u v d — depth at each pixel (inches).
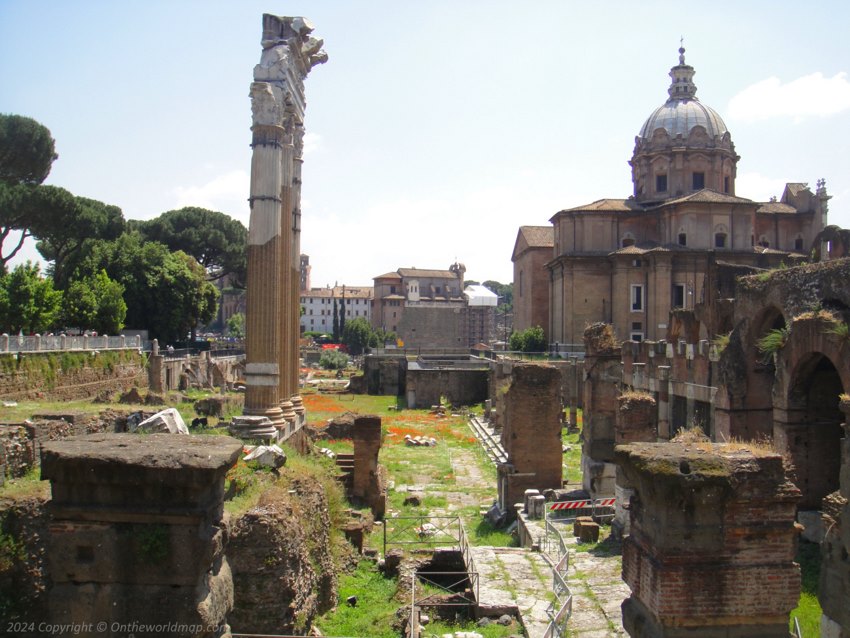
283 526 535.8
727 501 352.8
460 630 634.2
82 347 1818.4
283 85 1136.2
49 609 327.0
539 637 586.2
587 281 3088.1
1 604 454.9
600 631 591.8
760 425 1034.7
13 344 1461.6
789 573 355.3
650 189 3309.5
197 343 3368.6
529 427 1153.4
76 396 1695.4
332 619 665.0
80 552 328.2
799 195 3193.9
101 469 327.0
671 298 2888.8
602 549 838.5
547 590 703.7
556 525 964.6
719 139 3272.6
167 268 2819.9
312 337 6707.7
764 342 968.9
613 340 1208.2
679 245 2984.7
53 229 2461.9
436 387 2930.6
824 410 916.6
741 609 352.2
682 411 1262.3
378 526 1055.6
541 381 1159.0
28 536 481.7
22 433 636.1
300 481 731.4
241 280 3809.1
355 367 4690.0
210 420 1289.4
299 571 554.3
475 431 2219.5
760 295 1019.3
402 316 5644.7
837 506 496.4
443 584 812.6
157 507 327.3
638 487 377.7
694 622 351.6
